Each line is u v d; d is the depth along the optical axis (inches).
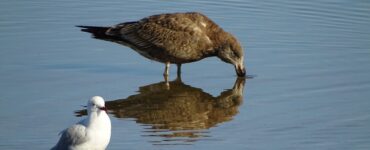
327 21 799.1
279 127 543.5
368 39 749.9
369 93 617.0
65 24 773.9
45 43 727.7
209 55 673.0
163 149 501.0
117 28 686.5
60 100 594.2
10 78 640.4
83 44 732.7
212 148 504.1
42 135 518.9
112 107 591.8
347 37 756.0
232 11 820.0
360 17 808.3
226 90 637.3
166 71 673.0
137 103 602.5
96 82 642.8
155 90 635.5
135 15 797.2
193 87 647.1
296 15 815.7
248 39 747.4
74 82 638.5
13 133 521.0
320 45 735.1
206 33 667.4
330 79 650.8
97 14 801.6
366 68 676.7
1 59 682.2
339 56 708.0
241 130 541.0
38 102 587.8
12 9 811.4
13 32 749.3
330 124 547.5
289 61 697.6
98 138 448.8
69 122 545.0
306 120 557.0
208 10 820.0
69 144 447.2
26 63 676.7
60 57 698.2
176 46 662.5
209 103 607.5
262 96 617.0
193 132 538.3
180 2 844.0
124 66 690.8
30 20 780.6
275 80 653.3
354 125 545.3
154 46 669.3
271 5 846.5
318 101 600.4
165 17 676.7
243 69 666.8
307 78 655.1
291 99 606.5
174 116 576.1
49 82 635.5
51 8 818.2
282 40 746.2
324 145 508.4
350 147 504.4
